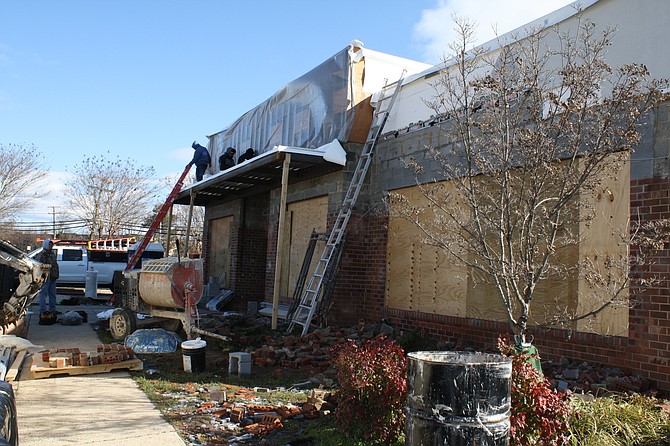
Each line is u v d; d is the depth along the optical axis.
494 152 6.32
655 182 7.17
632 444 5.16
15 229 50.91
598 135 5.88
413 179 11.20
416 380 4.21
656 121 7.22
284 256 15.41
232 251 18.72
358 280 12.55
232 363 8.45
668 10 7.31
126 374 8.40
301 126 14.77
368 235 12.60
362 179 12.45
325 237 13.08
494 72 8.00
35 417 6.20
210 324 12.46
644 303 7.18
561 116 6.05
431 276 10.83
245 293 18.34
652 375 7.04
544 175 6.02
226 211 19.56
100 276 24.80
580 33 7.93
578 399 5.70
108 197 41.09
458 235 7.23
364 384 5.44
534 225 7.19
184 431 5.81
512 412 4.83
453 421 4.02
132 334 10.40
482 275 9.51
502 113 6.44
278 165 13.83
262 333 12.02
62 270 24.80
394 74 13.52
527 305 5.95
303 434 5.69
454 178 7.82
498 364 4.14
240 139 18.89
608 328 7.65
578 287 8.04
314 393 6.65
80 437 5.57
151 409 6.59
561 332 8.18
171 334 10.53
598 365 7.70
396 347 5.97
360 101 12.98
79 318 13.84
